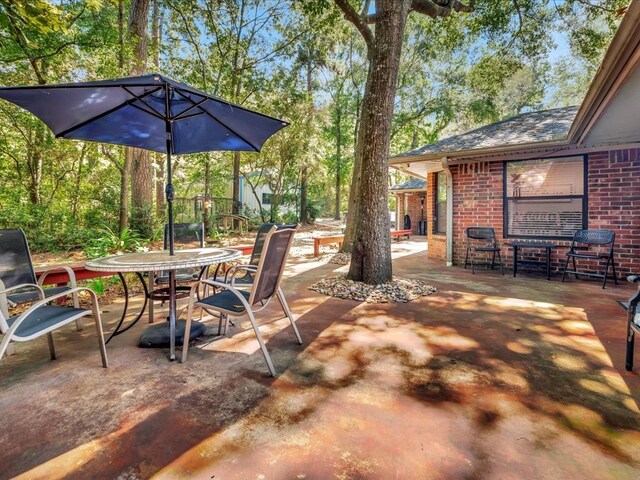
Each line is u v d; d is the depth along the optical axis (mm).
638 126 4207
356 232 4836
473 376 2156
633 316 2168
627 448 1479
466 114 16891
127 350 2633
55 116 2979
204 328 3008
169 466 1392
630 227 5117
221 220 14125
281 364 2354
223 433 1603
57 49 5785
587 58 8648
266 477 1328
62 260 6152
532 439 1544
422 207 16062
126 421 1703
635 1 1854
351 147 21688
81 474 1352
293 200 20109
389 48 4434
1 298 2453
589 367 2271
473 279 5395
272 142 14648
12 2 3002
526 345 2662
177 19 10398
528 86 15984
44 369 2293
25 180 9641
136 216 8109
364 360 2408
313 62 15672
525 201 6090
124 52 6484
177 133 3939
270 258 2402
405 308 3732
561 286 4875
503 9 7930
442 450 1476
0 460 1432
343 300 4086
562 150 5492
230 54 11430
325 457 1438
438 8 6848
